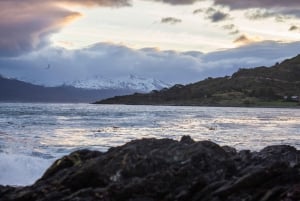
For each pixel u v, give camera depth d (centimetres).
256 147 4478
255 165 1841
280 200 1603
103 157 1830
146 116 12312
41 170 2916
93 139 5222
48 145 4388
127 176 1758
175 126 8031
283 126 8662
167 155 1811
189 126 8131
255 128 7875
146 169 1767
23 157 3034
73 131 6334
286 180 1717
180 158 1802
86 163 1836
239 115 14962
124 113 14462
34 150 3872
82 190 1689
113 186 1691
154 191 1695
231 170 1819
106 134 5962
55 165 1980
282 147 2144
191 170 1748
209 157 1817
